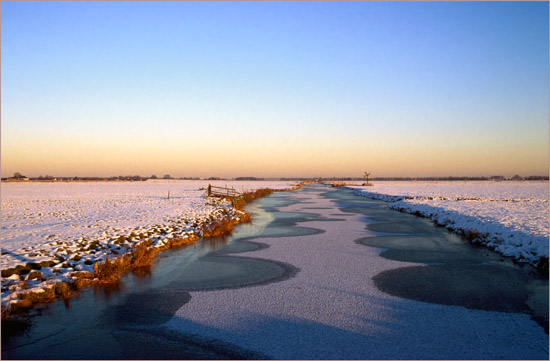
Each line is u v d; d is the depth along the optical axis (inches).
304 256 428.8
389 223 746.2
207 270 363.3
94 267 336.5
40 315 242.1
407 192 1999.3
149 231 538.9
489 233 530.9
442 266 380.5
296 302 265.7
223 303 264.4
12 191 2140.7
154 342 200.7
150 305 260.8
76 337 208.1
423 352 187.0
